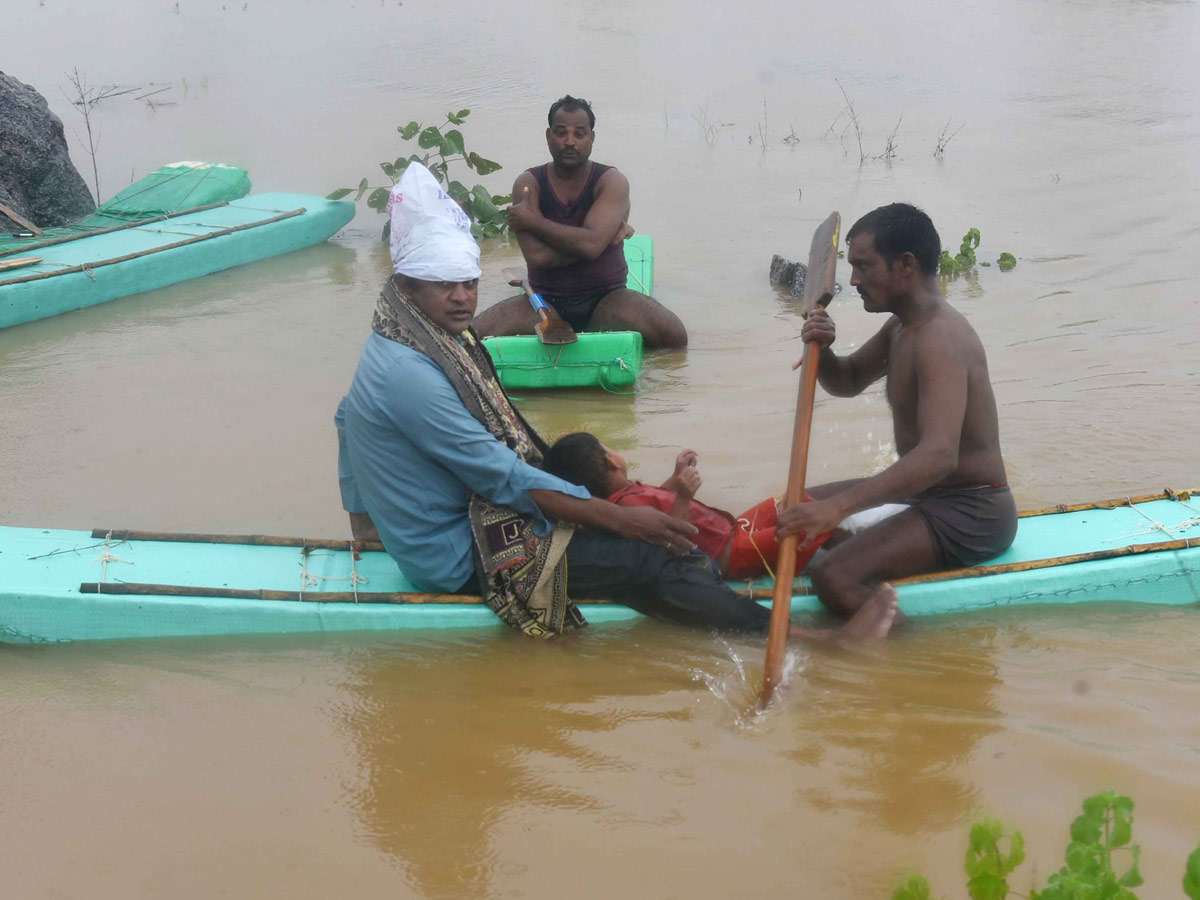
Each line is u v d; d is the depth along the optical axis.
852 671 3.67
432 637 3.92
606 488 4.12
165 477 5.30
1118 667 3.65
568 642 3.89
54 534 4.34
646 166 11.51
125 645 3.91
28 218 9.94
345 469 4.29
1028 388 6.06
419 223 3.69
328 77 15.36
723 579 4.11
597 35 17.91
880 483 3.69
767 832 2.91
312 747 3.34
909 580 4.00
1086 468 5.12
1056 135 12.14
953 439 3.72
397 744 3.34
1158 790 2.99
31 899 2.75
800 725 3.38
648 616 3.99
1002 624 3.94
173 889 2.77
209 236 8.77
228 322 7.65
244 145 12.22
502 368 6.39
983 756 3.19
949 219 9.44
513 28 18.45
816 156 11.70
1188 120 12.56
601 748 3.29
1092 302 7.42
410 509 3.88
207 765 3.26
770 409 6.04
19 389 6.49
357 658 3.81
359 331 7.40
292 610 3.94
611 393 6.40
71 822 3.02
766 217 9.79
